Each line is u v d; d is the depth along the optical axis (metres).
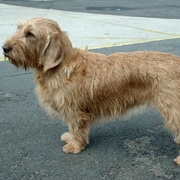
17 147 1.23
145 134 1.34
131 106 1.18
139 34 3.10
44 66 1.12
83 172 1.09
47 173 1.08
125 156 1.19
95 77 1.14
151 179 1.07
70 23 3.50
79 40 2.77
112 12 4.46
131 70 1.14
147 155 1.20
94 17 3.94
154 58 1.16
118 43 2.72
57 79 1.14
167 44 2.72
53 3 5.39
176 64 1.13
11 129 1.36
